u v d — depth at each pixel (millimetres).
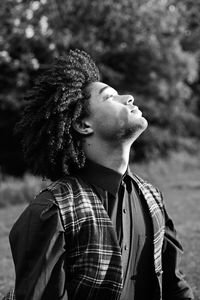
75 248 1961
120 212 2078
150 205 2172
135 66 18312
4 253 6113
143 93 19016
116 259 1967
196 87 22625
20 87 16766
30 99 2188
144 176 13484
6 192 10883
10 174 18672
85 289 1945
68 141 2084
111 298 1960
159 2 14992
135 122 2031
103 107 2074
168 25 15906
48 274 1882
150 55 17844
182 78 19344
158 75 18812
